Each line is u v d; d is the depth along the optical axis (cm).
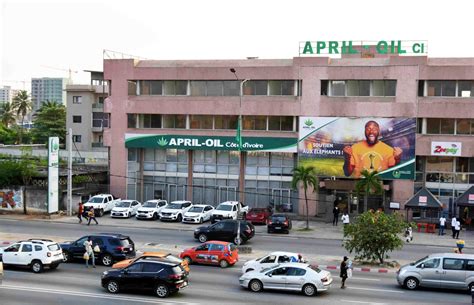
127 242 3362
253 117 5638
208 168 5884
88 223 4916
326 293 2717
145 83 5906
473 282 2738
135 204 5500
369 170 5300
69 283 2841
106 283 2658
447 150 5162
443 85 5216
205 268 3306
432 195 4906
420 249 4066
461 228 4981
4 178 5478
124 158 5928
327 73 5381
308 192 5519
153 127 5884
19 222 4994
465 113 5122
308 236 4569
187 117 5788
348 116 5347
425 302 2564
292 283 2673
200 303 2484
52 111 11388
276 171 5694
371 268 3316
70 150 5350
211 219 4991
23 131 12131
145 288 2598
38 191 5422
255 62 5706
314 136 5412
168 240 4212
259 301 2528
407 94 5228
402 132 5231
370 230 3341
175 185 5969
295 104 5469
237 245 3975
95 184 6159
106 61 5919
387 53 5600
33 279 2922
